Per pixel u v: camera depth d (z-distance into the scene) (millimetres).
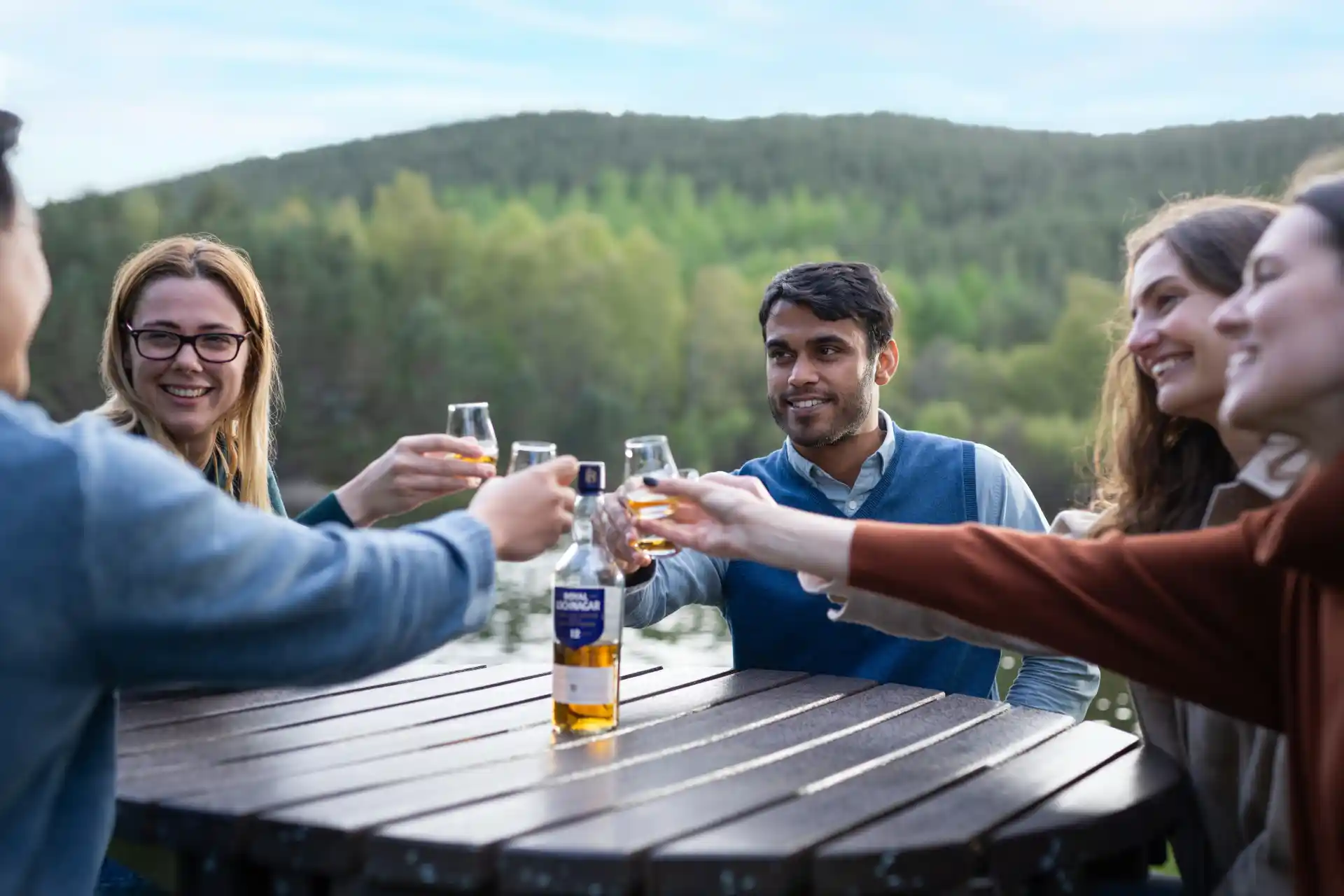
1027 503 2518
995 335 31500
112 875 1873
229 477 2467
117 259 29734
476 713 1819
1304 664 1349
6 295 1166
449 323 32250
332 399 31438
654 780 1458
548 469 1538
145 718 1769
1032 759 1600
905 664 2352
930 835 1265
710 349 32875
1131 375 1890
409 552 1291
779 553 1655
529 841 1220
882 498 2480
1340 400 1284
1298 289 1271
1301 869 1366
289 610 1169
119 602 1084
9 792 1107
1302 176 1504
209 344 2338
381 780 1445
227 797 1363
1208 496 1830
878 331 2455
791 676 2119
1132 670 1495
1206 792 1634
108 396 2441
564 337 32469
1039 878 1372
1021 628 1521
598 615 1700
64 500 1058
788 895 1189
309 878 1303
